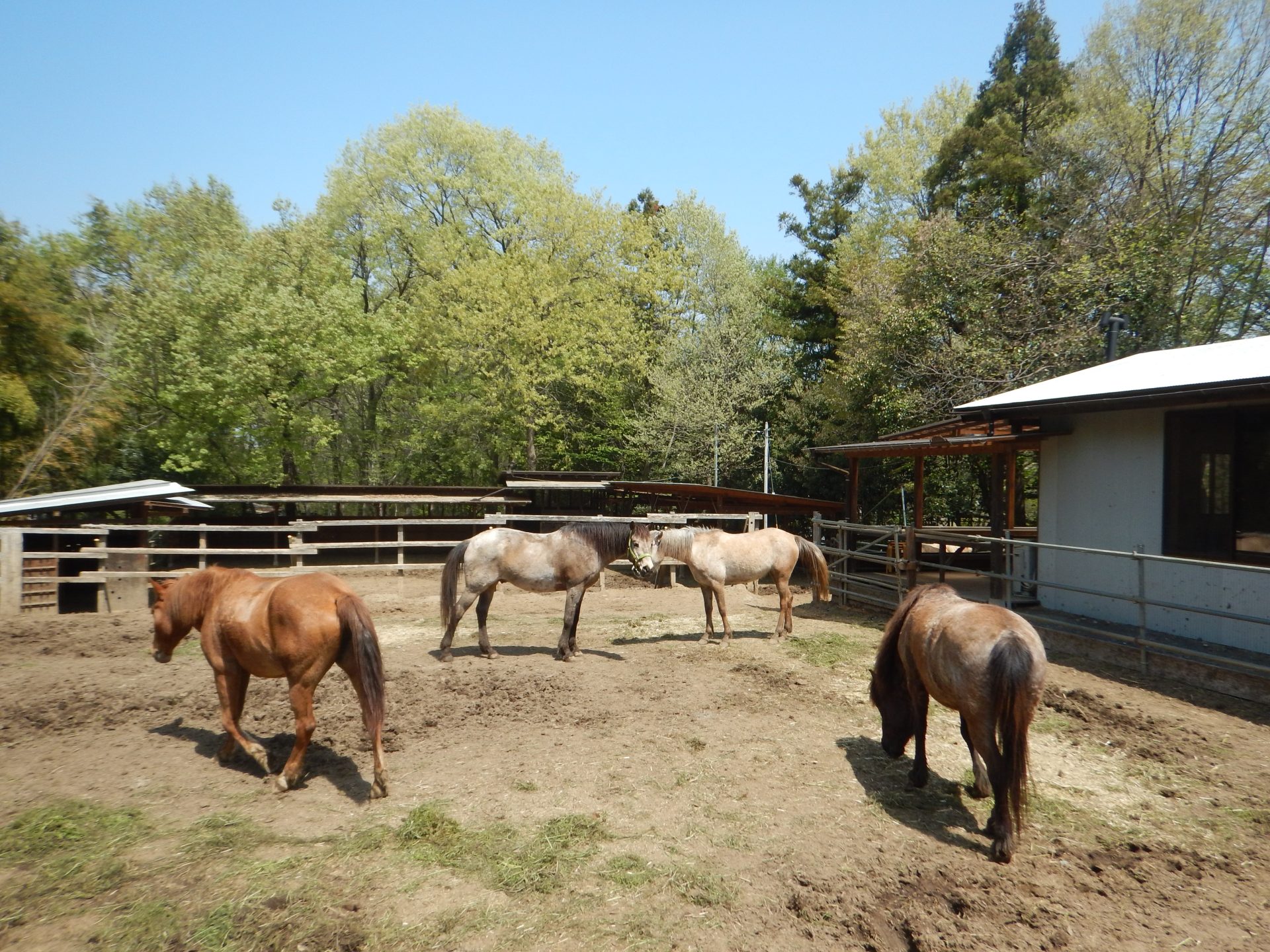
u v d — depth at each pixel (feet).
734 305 93.81
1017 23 82.94
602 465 104.27
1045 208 70.33
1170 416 29.12
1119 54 70.54
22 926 11.25
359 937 11.08
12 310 63.05
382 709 16.03
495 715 21.70
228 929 11.14
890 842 14.39
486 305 87.45
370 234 99.40
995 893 12.55
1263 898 12.75
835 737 20.31
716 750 19.15
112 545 50.31
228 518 75.61
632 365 93.91
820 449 49.16
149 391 79.61
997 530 35.68
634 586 53.21
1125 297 56.54
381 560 69.92
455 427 101.65
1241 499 26.66
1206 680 24.44
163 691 24.12
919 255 67.36
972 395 58.49
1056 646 30.37
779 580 32.96
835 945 11.20
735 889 12.60
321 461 108.06
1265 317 64.49
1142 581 25.99
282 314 76.13
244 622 16.79
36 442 66.08
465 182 100.63
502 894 12.35
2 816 15.08
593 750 19.06
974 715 14.38
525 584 28.71
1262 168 62.59
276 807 15.62
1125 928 11.76
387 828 14.46
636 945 11.05
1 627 35.04
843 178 98.89
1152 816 15.79
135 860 13.16
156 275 82.43
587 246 94.89
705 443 86.63
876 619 38.27
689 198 99.09
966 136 76.79
